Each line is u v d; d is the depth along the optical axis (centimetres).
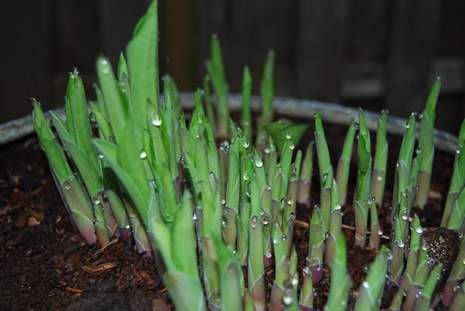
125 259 55
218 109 75
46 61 114
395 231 52
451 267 53
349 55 132
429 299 46
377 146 60
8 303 51
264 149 62
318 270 53
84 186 58
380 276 42
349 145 60
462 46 138
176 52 122
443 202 65
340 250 40
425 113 59
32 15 110
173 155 49
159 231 41
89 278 53
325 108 77
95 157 54
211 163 51
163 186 44
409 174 56
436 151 72
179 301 43
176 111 66
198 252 52
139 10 114
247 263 53
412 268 50
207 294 48
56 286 53
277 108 79
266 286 53
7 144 72
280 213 54
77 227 57
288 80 129
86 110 52
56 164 53
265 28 124
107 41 114
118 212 55
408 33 125
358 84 130
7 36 109
